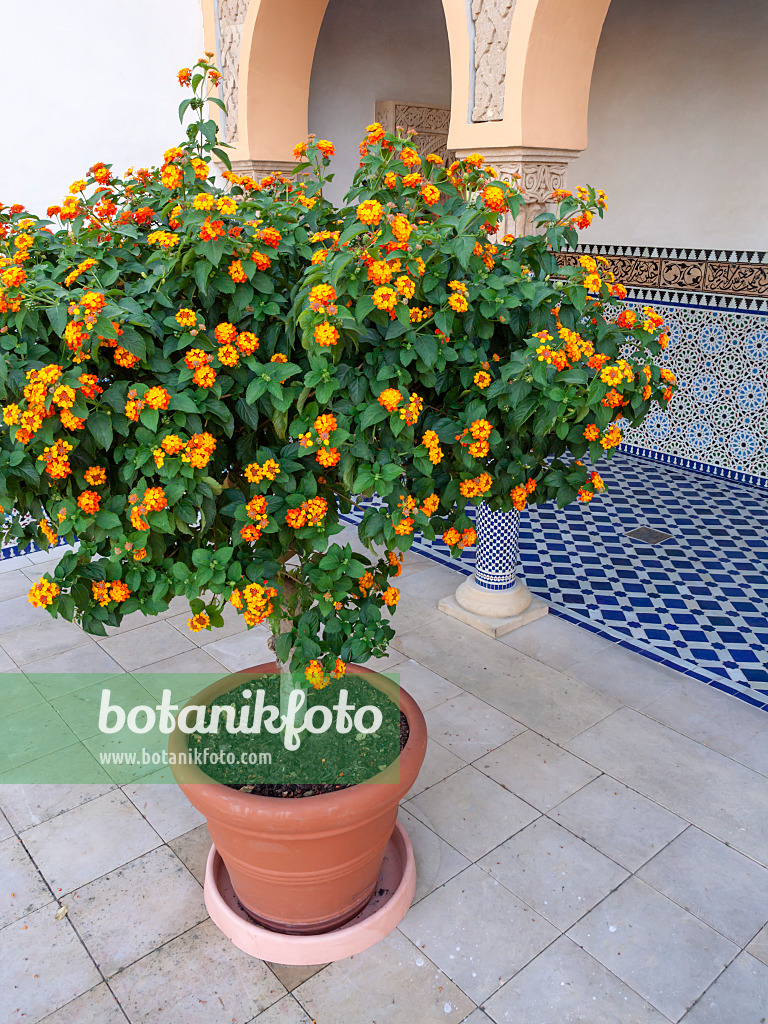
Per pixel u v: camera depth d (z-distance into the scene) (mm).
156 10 3430
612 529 3842
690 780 2141
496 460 1314
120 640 2859
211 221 1138
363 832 1510
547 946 1669
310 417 1215
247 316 1255
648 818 2010
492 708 2455
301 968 1632
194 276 1205
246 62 3371
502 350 1333
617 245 4785
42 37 3164
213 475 1318
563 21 2342
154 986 1597
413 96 4871
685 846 1922
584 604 3121
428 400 1314
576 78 2473
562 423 1204
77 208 1387
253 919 1706
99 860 1912
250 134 3504
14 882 1849
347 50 4484
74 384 1073
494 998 1561
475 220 1286
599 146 4758
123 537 1218
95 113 3371
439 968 1625
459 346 1232
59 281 1261
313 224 1444
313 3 3338
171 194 1378
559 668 2674
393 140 1364
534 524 3924
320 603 1377
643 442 4875
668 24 4254
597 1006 1544
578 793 2098
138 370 1224
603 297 1339
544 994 1567
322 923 1652
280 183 1646
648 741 2301
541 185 2572
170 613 3055
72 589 1233
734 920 1726
